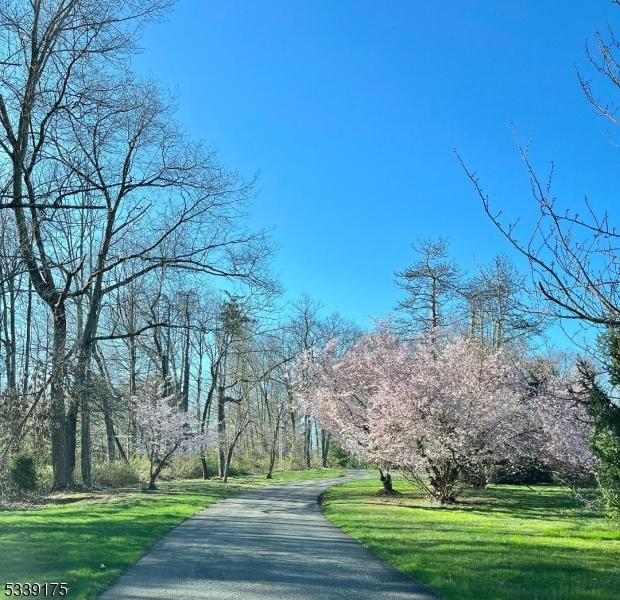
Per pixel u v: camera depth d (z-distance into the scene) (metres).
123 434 36.09
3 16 13.88
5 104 15.59
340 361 25.11
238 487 28.53
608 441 10.84
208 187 22.97
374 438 20.58
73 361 19.98
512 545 10.81
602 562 9.12
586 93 6.23
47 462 25.34
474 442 19.12
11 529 11.69
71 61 15.29
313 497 23.16
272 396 52.75
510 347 21.23
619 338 9.60
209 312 36.53
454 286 29.69
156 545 10.51
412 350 23.55
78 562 8.44
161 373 34.66
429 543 10.89
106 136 16.89
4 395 16.72
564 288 5.81
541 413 18.16
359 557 9.55
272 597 6.83
